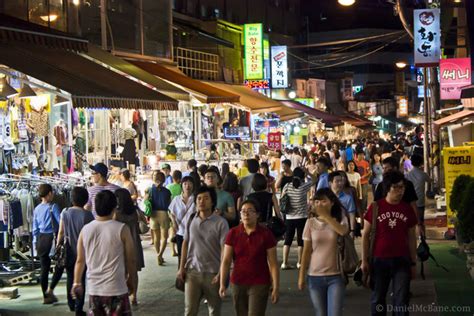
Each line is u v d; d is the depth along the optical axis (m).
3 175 13.98
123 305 7.66
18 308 11.21
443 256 14.45
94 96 14.38
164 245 14.84
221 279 7.79
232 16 52.28
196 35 36.03
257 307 7.67
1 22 14.81
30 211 13.08
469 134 22.19
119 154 21.31
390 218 8.17
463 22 28.11
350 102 74.06
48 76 14.57
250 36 41.19
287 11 64.56
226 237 7.86
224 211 10.95
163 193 14.83
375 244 8.23
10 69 14.76
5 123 15.80
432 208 22.58
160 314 10.59
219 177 12.09
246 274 7.69
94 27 23.28
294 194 13.46
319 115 43.53
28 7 19.70
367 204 19.30
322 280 7.74
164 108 16.80
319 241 7.77
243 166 19.41
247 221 7.71
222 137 29.48
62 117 19.28
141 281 13.15
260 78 41.03
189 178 11.85
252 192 13.03
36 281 13.30
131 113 22.08
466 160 14.96
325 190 7.88
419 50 23.08
